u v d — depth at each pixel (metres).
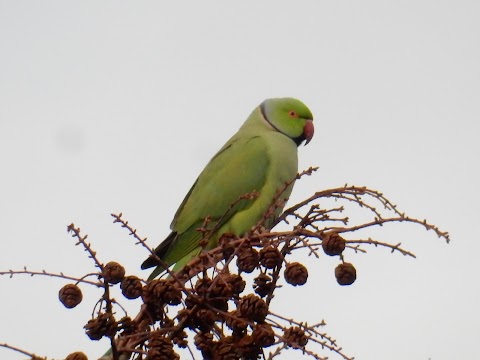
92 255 5.01
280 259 5.72
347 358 5.01
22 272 5.03
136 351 4.93
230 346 5.22
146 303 5.27
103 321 4.92
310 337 5.16
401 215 5.48
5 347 4.49
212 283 5.16
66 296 5.23
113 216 5.06
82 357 4.93
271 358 5.30
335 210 5.86
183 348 5.28
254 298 5.19
